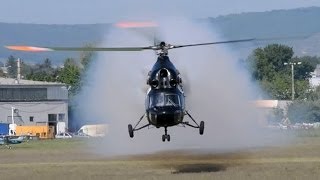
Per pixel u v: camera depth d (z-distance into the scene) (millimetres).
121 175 71938
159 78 69625
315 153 102062
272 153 103688
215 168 80750
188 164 87062
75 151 117438
